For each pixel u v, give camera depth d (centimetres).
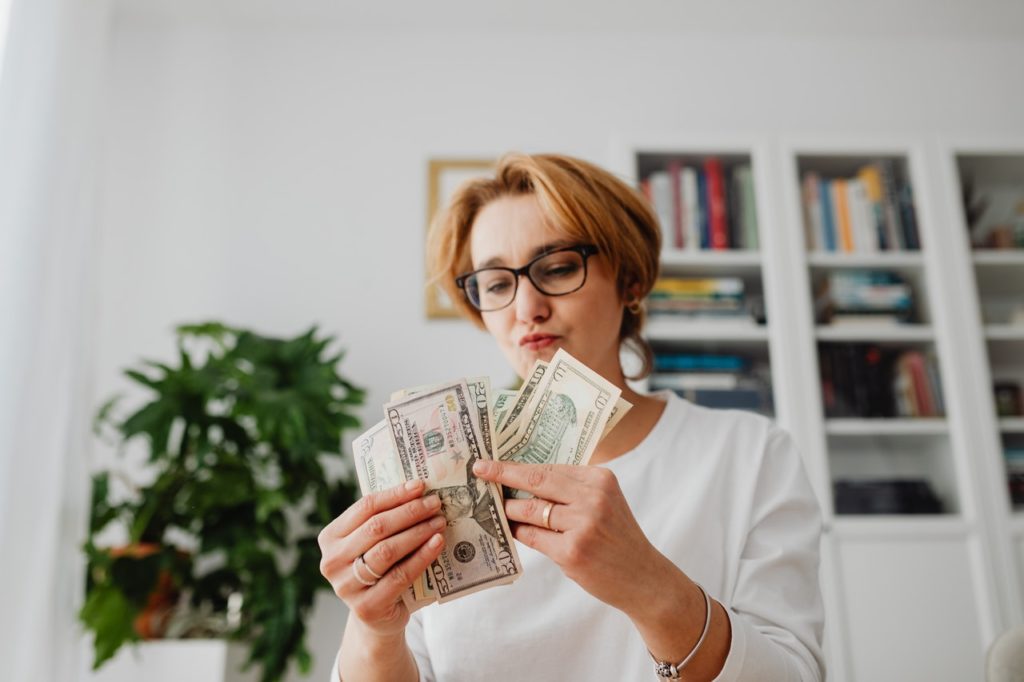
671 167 234
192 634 184
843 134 250
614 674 80
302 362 199
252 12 251
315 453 185
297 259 240
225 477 184
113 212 238
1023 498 210
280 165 247
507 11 253
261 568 184
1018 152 233
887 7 250
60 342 160
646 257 100
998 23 256
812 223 230
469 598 86
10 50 152
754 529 85
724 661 66
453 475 69
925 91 258
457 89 256
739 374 217
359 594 67
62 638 160
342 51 257
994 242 230
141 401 225
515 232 93
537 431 75
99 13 183
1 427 144
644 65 259
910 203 232
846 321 223
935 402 216
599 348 92
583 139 254
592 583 63
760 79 259
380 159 249
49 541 151
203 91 251
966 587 200
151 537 183
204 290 235
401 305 237
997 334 222
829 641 195
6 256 149
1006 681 90
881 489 209
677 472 90
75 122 170
